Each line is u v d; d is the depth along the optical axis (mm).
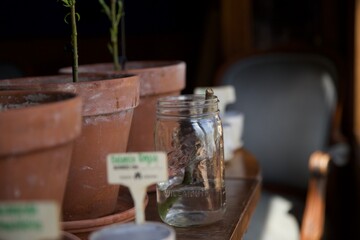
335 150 1911
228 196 1054
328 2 2279
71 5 883
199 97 958
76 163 838
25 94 785
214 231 862
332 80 2020
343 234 2328
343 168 2283
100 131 844
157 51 2502
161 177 730
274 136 2041
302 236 1587
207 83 2471
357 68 2268
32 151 652
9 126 629
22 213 562
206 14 2500
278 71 2090
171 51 2508
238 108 2084
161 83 1035
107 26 2189
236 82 2107
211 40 2488
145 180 732
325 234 1985
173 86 1068
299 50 2100
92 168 850
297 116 2023
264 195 1895
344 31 2275
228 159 1375
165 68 1041
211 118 915
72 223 826
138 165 732
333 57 2047
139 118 1028
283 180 2027
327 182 2254
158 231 650
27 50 2303
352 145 2240
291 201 1844
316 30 2312
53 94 771
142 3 2457
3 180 647
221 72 2121
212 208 886
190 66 2555
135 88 890
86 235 829
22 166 653
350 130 2256
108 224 847
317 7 2301
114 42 1184
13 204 562
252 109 2072
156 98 1040
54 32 2324
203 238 836
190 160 892
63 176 715
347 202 2316
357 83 2275
